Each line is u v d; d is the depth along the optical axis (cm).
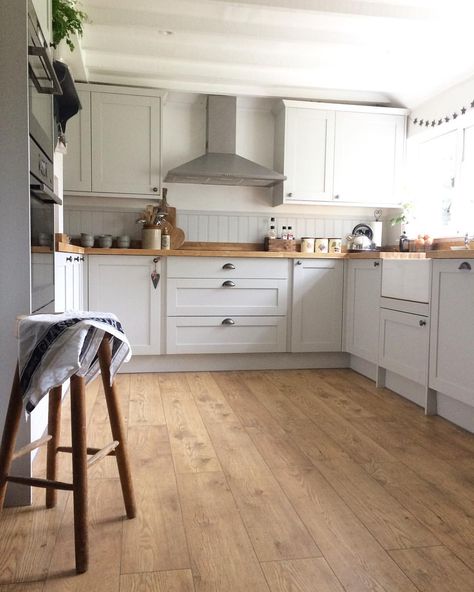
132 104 413
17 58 165
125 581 135
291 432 255
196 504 178
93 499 181
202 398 316
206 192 452
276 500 182
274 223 463
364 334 371
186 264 380
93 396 314
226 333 391
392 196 455
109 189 414
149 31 346
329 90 445
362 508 177
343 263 404
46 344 137
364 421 274
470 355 245
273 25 338
